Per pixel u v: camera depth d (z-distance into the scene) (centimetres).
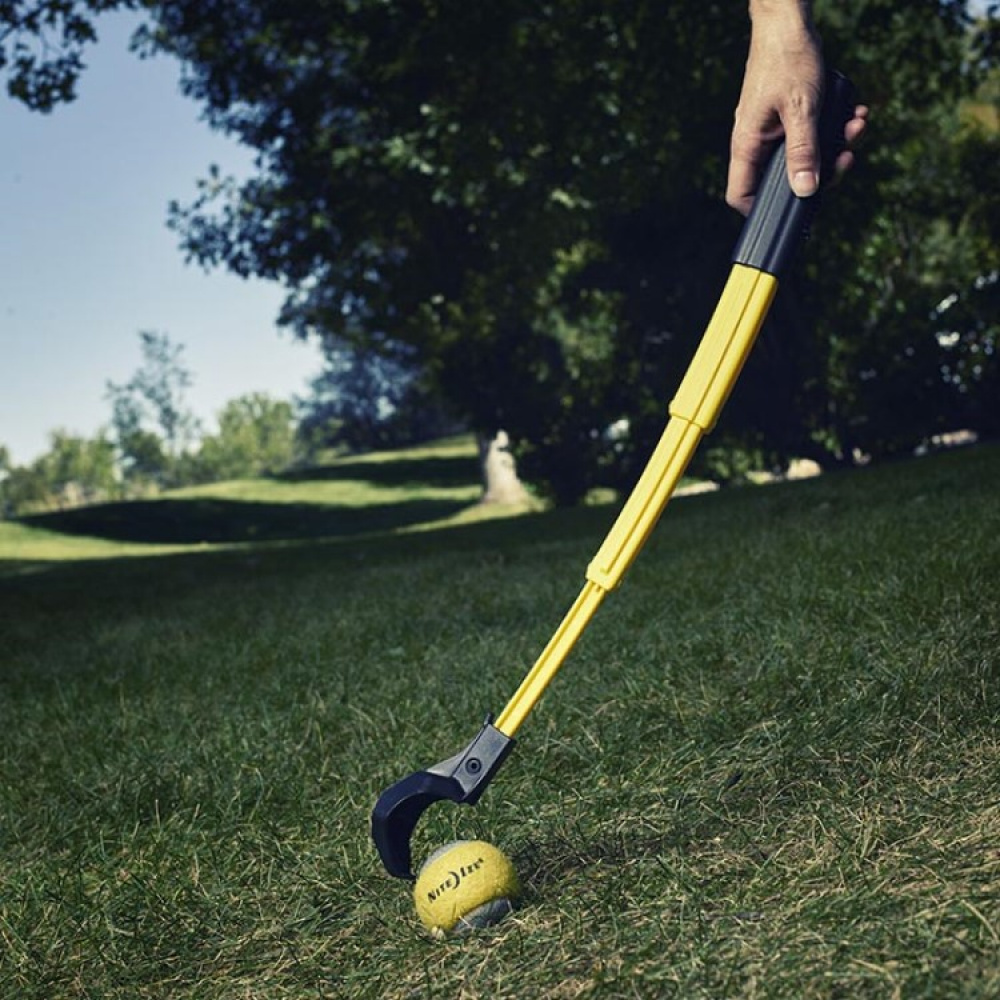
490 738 195
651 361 2009
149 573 1617
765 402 1853
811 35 185
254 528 3878
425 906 205
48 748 418
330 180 1866
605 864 225
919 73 1872
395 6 1608
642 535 192
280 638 620
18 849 304
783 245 187
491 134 1655
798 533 699
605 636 456
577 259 2062
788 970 160
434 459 4903
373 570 1056
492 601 640
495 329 2155
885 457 1902
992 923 160
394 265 2058
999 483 822
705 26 1619
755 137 189
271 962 212
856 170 1777
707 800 251
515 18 1575
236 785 324
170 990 208
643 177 1697
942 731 258
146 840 294
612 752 300
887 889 182
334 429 8269
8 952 233
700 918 182
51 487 8194
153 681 536
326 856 262
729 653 382
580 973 177
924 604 378
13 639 862
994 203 1997
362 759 336
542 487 2217
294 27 1717
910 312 1869
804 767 259
